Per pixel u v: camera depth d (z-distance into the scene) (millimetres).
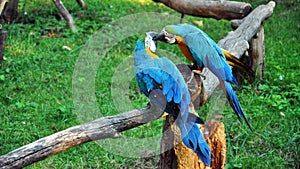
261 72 7668
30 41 8828
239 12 7523
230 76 4066
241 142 6105
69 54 8359
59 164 5570
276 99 7074
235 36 6402
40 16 10016
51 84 7391
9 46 8555
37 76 7633
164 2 8336
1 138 5988
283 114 6672
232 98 4121
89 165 5609
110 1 11281
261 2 11453
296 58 8633
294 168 5664
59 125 6324
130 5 11086
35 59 8141
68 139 3584
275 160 5719
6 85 7332
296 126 6398
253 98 7105
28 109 6684
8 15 9523
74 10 10500
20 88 7270
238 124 6430
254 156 5840
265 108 6883
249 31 6625
